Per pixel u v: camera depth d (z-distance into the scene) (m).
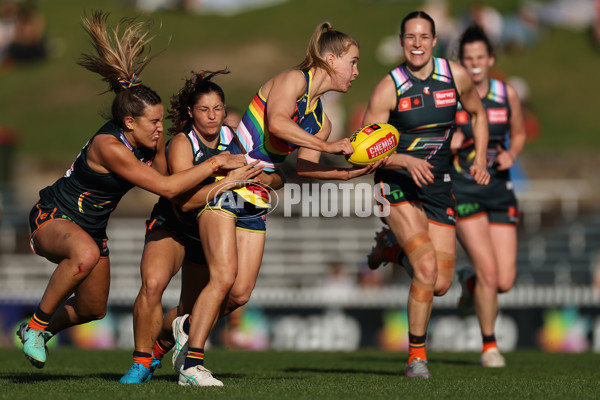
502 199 25.73
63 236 17.09
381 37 138.62
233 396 15.03
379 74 123.44
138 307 17.39
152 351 18.14
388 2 152.88
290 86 17.67
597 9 137.12
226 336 26.95
